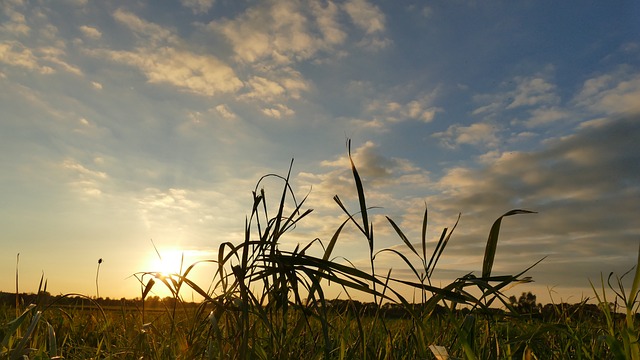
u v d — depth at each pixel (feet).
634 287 1.84
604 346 3.00
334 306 3.42
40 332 3.31
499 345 2.67
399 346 2.90
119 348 3.10
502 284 2.39
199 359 2.64
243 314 2.30
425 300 2.77
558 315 3.60
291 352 2.74
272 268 2.52
